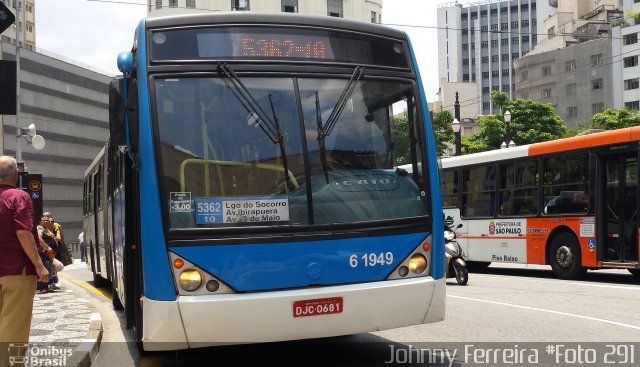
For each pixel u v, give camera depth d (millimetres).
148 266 5484
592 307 10180
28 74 81875
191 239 5441
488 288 13438
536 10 152500
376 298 5703
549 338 7691
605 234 14125
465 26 159000
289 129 5844
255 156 5723
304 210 5699
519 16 154125
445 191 19281
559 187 15312
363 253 5777
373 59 6340
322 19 6238
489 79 156000
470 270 19656
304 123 5891
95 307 11242
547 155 15711
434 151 6387
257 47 5984
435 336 7965
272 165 5738
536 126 57375
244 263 5461
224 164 5656
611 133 13961
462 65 158625
